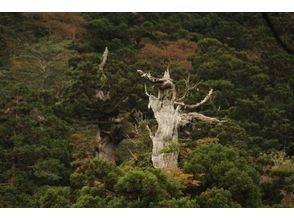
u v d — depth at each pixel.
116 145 71.12
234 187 43.56
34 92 69.25
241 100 72.94
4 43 94.56
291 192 50.72
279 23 62.47
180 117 47.78
